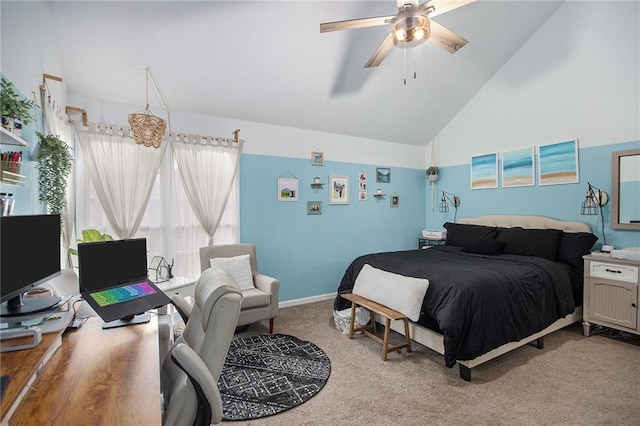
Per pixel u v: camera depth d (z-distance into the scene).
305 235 4.40
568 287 3.08
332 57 3.44
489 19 3.62
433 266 3.03
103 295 1.60
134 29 2.70
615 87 3.42
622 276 2.95
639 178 3.26
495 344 2.38
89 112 3.11
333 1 2.88
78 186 3.02
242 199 3.94
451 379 2.38
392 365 2.59
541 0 3.62
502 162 4.43
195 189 3.55
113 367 1.17
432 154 5.45
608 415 1.96
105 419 0.88
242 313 3.03
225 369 2.51
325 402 2.11
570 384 2.31
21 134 1.77
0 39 1.59
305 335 3.20
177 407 1.17
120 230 3.15
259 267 4.06
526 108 4.16
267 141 4.11
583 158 3.66
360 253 4.90
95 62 2.85
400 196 5.31
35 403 0.95
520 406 2.06
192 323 1.59
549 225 3.88
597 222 3.56
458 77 4.31
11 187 1.72
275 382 2.33
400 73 3.93
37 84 2.15
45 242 1.41
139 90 3.21
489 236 4.05
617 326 2.98
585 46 3.62
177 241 3.55
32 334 1.13
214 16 2.77
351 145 4.80
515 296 2.62
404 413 2.00
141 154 3.27
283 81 3.57
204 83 3.33
